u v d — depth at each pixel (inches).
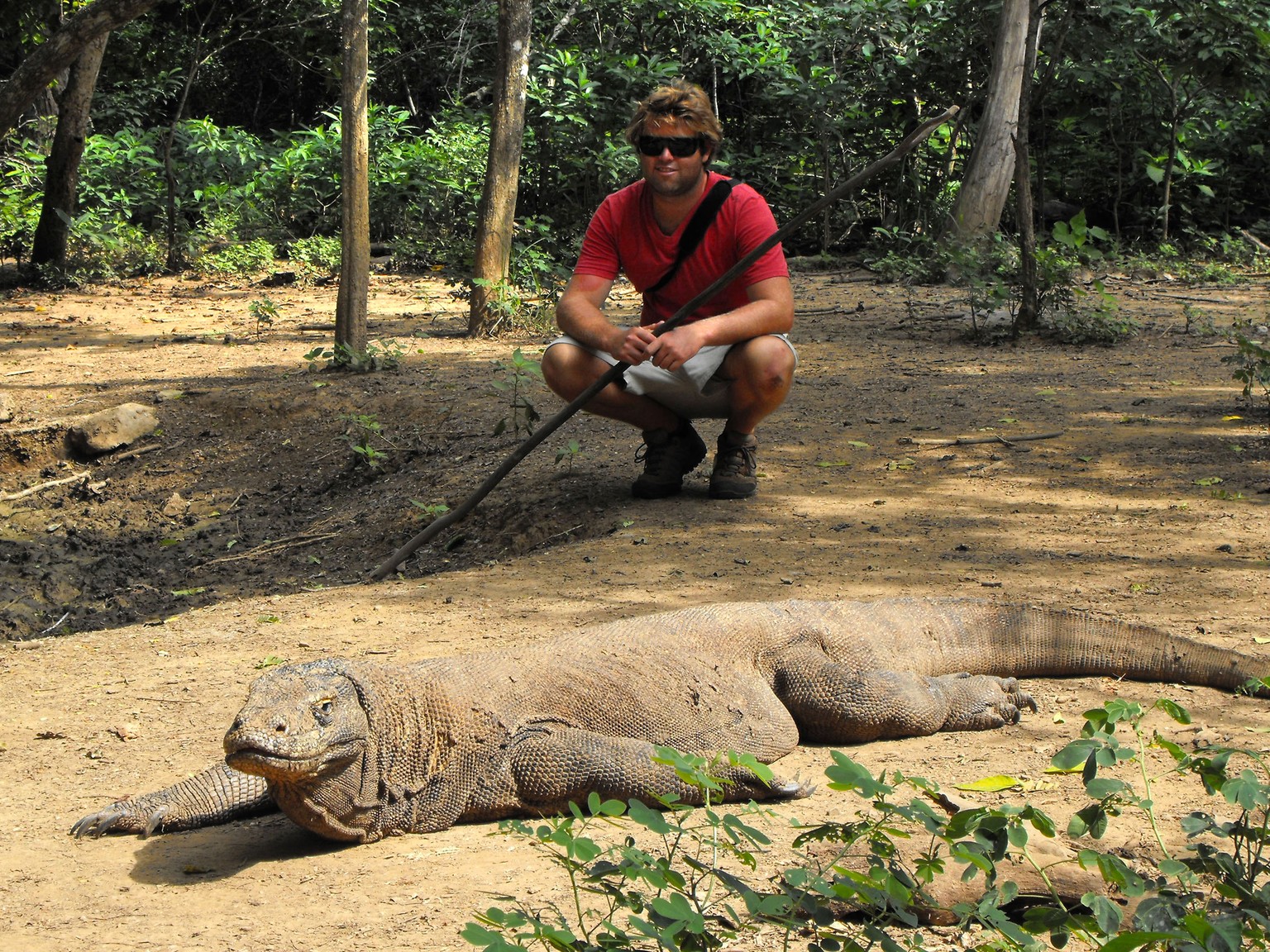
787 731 170.7
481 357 527.8
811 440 363.6
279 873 142.3
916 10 900.0
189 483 428.1
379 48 1115.3
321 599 261.3
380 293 746.8
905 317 604.4
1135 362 473.1
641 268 279.3
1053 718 179.6
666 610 229.9
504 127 568.4
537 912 125.8
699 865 104.0
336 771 143.3
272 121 1293.1
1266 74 787.4
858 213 935.0
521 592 247.9
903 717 172.4
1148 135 904.9
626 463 351.9
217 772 163.6
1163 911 94.0
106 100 1080.2
